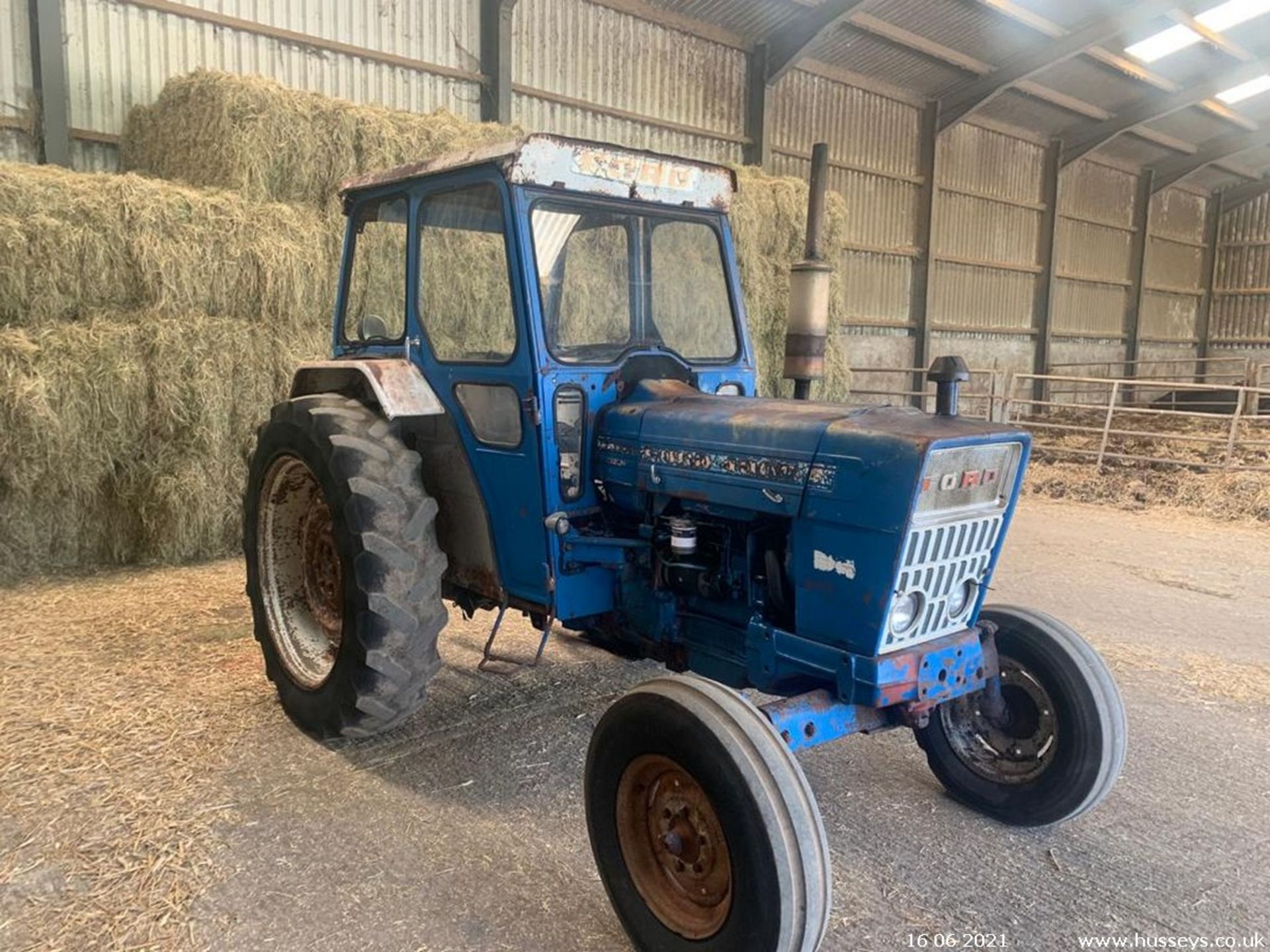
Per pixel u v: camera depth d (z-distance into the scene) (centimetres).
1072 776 251
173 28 655
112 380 477
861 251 1234
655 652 282
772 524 240
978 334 1448
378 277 327
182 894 220
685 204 295
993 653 250
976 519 225
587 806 219
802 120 1120
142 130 617
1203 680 383
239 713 321
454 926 213
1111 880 239
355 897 221
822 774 296
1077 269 1642
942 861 246
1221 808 278
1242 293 1931
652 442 259
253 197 539
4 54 591
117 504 503
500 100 813
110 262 480
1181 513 774
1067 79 1308
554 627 423
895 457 208
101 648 379
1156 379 1822
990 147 1402
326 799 266
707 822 195
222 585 473
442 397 298
